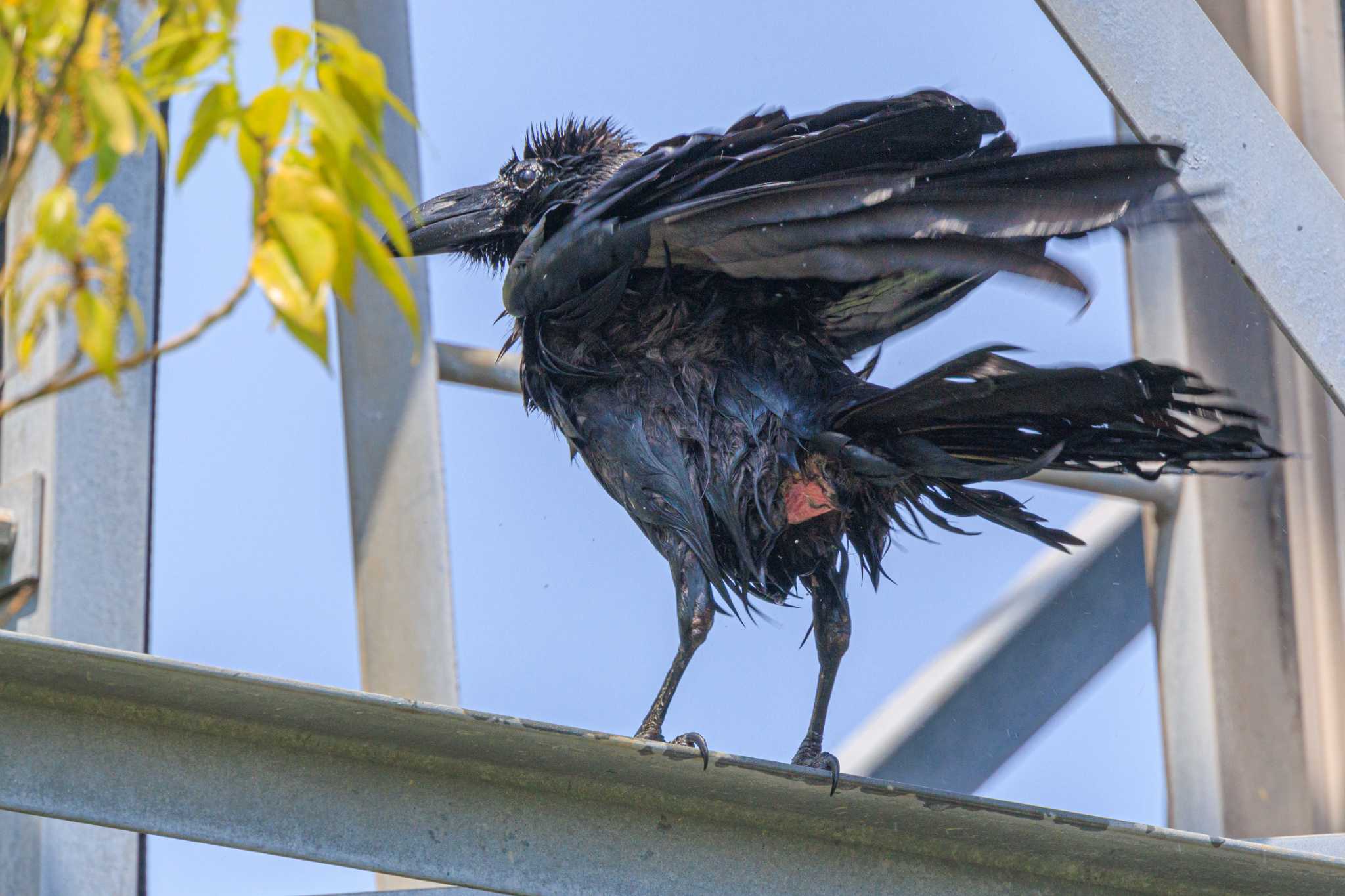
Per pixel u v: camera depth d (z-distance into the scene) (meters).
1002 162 8.73
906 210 8.76
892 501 10.55
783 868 8.13
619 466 10.49
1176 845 8.16
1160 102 10.40
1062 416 9.30
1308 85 16.69
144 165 13.38
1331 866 8.25
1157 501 17.69
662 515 10.34
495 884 7.55
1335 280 10.31
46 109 7.18
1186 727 17.33
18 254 7.33
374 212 7.06
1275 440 17.58
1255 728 17.05
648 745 7.38
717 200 9.03
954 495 10.43
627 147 12.04
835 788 7.72
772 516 10.39
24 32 7.13
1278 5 17.05
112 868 12.68
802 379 10.56
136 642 13.00
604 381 10.58
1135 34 10.48
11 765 6.94
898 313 10.91
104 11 8.12
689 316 10.48
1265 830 16.91
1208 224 10.27
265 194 6.94
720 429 10.40
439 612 15.79
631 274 10.43
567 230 9.72
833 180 8.80
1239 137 10.45
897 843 8.27
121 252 7.43
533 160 11.94
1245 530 17.56
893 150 9.66
